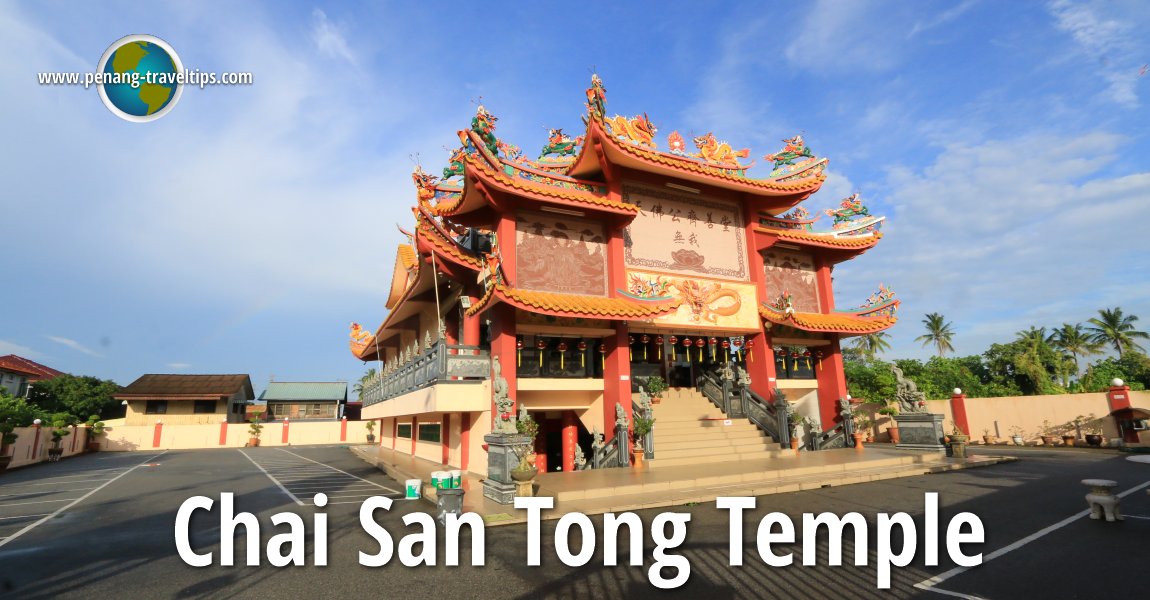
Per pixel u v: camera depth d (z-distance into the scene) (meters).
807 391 22.20
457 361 15.37
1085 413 25.84
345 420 50.03
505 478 11.59
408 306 22.98
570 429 18.98
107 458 33.50
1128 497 11.44
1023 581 6.41
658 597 6.19
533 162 18.48
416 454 25.53
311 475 20.92
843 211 23.22
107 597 6.52
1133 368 43.22
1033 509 10.36
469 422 17.25
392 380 22.59
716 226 20.47
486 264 14.62
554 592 6.44
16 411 27.62
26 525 11.10
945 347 58.59
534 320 16.41
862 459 16.25
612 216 17.47
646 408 16.00
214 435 45.28
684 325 18.72
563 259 17.14
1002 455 19.70
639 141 18.52
